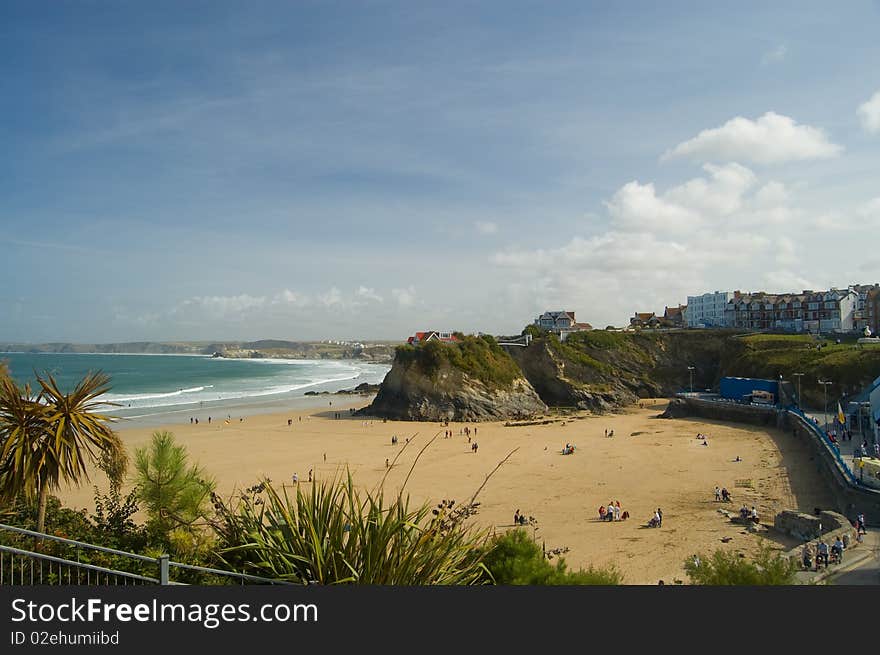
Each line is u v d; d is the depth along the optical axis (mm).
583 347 122375
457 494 45219
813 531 31484
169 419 89938
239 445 68125
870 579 23156
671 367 122562
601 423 85188
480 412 92375
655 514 37062
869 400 57562
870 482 36219
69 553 11633
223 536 11117
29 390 14242
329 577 9344
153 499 13578
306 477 50938
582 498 43656
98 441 14398
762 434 68000
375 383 166750
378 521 9484
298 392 137000
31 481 13172
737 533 33781
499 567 13781
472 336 108438
